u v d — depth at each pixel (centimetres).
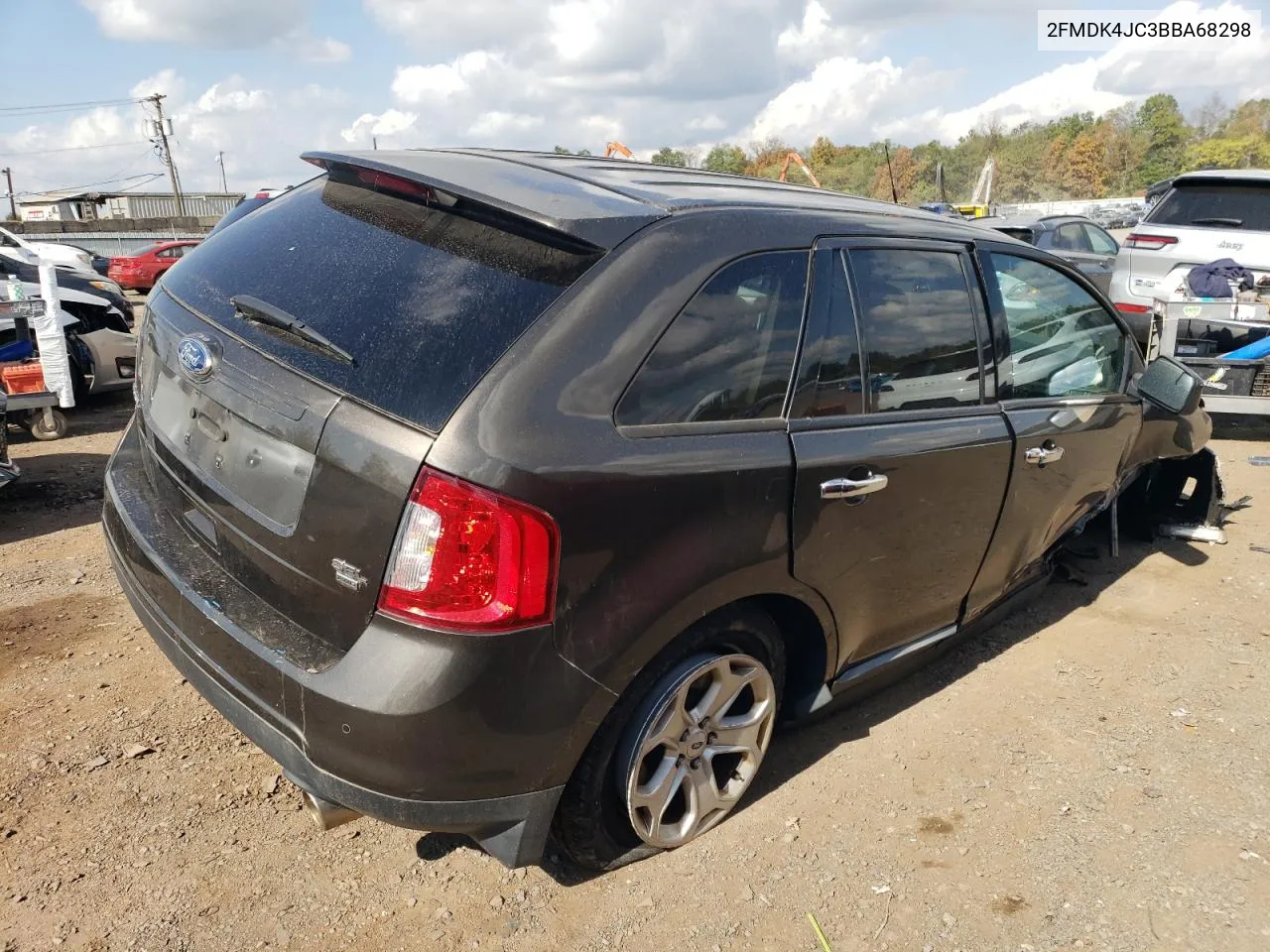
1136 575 471
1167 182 868
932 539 294
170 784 278
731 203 251
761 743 272
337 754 199
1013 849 273
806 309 252
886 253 281
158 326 265
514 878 250
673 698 235
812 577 255
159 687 328
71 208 5303
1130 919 247
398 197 248
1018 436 318
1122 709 348
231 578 230
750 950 233
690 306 225
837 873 260
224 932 227
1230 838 280
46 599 393
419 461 192
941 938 239
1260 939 242
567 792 226
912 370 283
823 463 248
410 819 204
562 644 203
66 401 660
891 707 346
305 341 218
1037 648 395
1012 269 333
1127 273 850
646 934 235
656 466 212
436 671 193
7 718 305
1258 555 496
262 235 263
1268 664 383
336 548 202
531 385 200
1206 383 678
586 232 216
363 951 225
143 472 280
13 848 248
